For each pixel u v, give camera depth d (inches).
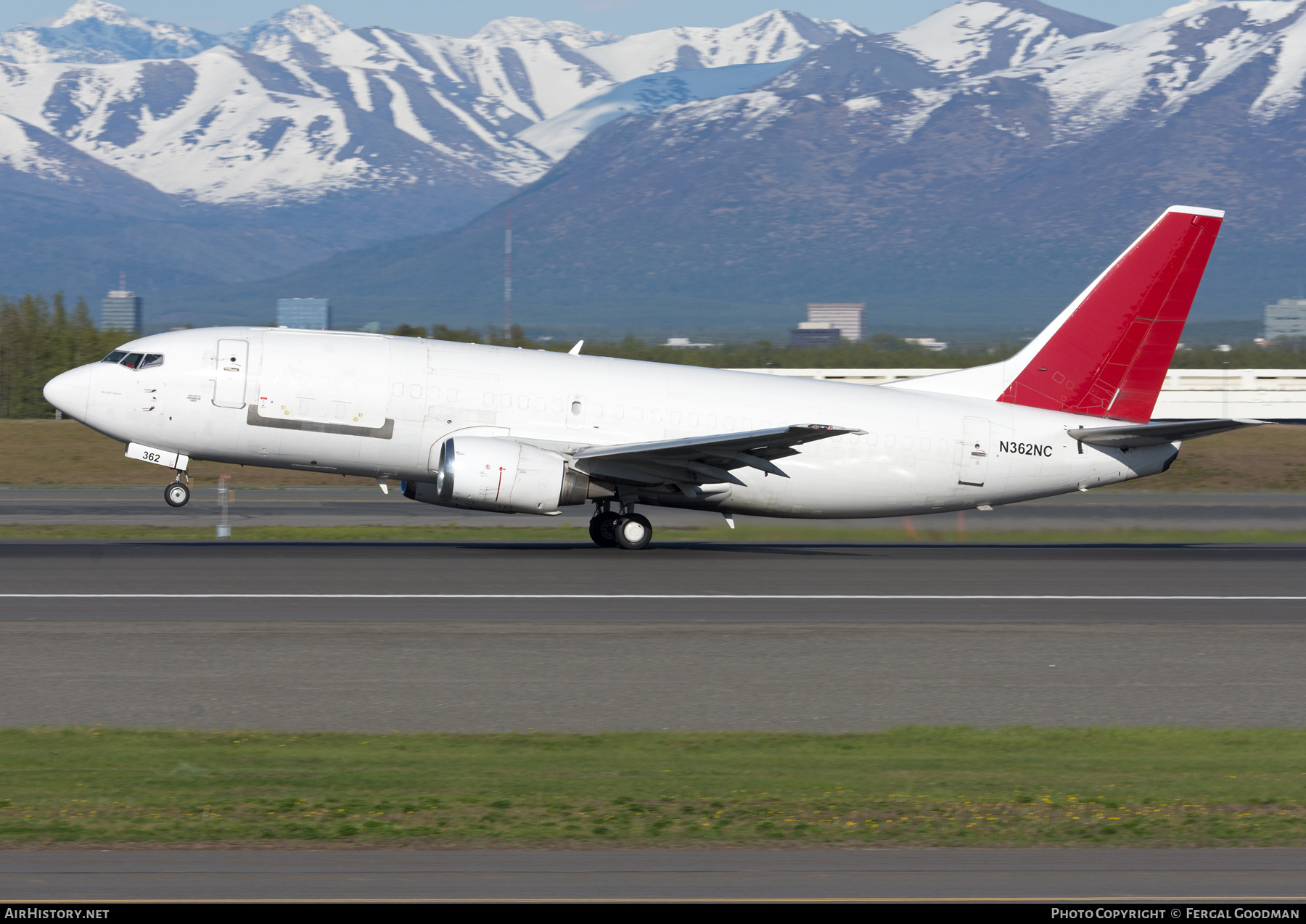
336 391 5044.3
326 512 7357.3
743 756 2381.9
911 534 6476.4
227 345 5093.5
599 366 5339.6
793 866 1710.1
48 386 5113.2
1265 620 3838.6
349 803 1985.7
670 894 1596.9
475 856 1738.4
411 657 3166.8
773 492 5334.6
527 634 3464.6
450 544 5570.9
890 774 2234.3
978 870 1700.3
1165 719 2728.8
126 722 2581.2
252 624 3531.0
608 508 5462.6
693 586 4340.6
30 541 5462.6
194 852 1738.4
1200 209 5423.2
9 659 3075.8
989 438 5423.2
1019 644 3442.4
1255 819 1952.5
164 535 5935.0
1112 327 5506.9
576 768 2262.6
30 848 1750.7
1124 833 1871.3
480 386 5137.8
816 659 3228.3
